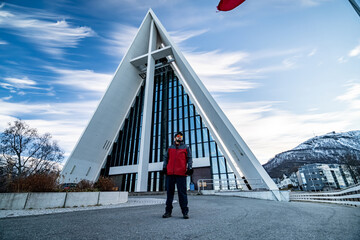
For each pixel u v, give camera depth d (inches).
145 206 191.0
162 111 1060.5
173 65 1129.4
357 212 129.7
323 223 82.3
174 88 1108.5
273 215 111.2
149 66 946.1
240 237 57.0
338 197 256.2
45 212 137.0
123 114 1084.5
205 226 75.4
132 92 1119.0
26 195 163.8
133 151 1003.3
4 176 200.4
